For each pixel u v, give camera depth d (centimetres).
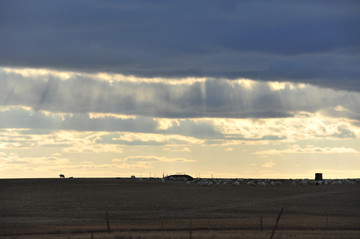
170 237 12344
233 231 14425
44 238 12781
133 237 12475
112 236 12781
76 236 13088
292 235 12888
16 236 13788
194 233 13588
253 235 12800
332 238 12319
